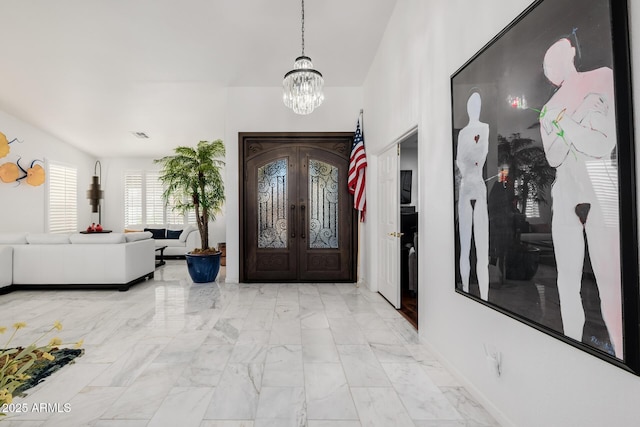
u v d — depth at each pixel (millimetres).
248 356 2520
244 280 5102
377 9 3414
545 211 1362
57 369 2299
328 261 5145
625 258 1028
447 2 2264
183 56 4223
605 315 1101
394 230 3764
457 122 2074
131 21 3512
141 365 2367
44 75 4688
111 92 5211
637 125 1015
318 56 4277
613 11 1055
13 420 1732
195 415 1788
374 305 3889
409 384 2111
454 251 2160
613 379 1102
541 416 1425
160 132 6887
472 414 1799
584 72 1165
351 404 1894
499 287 1671
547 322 1357
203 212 5320
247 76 4766
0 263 4355
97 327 3143
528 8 1430
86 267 4535
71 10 3330
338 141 5156
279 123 5102
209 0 3209
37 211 6594
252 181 5113
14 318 3408
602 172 1104
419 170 2773
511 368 1621
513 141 1553
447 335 2307
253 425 1710
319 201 5164
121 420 1741
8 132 5941
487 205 1768
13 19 3461
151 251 5375
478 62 1837
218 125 6582
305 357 2504
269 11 3391
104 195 8531
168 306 3848
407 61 3043
